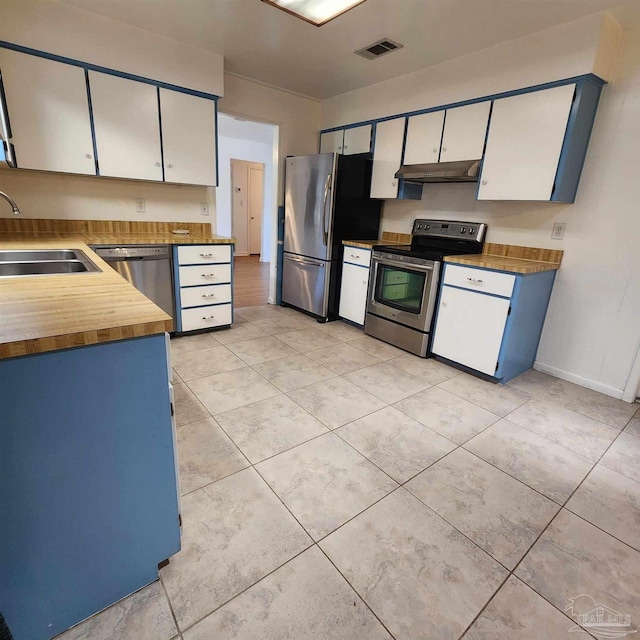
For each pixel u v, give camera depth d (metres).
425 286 2.94
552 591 1.20
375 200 3.88
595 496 1.63
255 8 2.34
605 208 2.47
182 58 2.90
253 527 1.38
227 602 1.12
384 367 2.86
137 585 1.14
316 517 1.44
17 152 2.46
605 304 2.55
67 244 2.28
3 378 0.78
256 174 8.62
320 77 3.45
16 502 0.86
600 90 2.39
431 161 3.11
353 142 3.83
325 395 2.38
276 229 4.27
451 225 3.23
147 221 3.32
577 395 2.56
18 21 2.31
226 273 3.31
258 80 3.62
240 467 1.69
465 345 2.75
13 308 0.98
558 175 2.38
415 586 1.20
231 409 2.16
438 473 1.72
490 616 1.12
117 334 0.87
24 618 0.95
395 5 2.19
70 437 0.90
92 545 1.01
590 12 2.14
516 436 2.05
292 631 1.05
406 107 3.27
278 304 4.51
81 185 2.97
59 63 2.48
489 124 2.69
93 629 1.03
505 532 1.42
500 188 2.66
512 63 2.53
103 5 2.41
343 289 3.79
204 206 3.57
